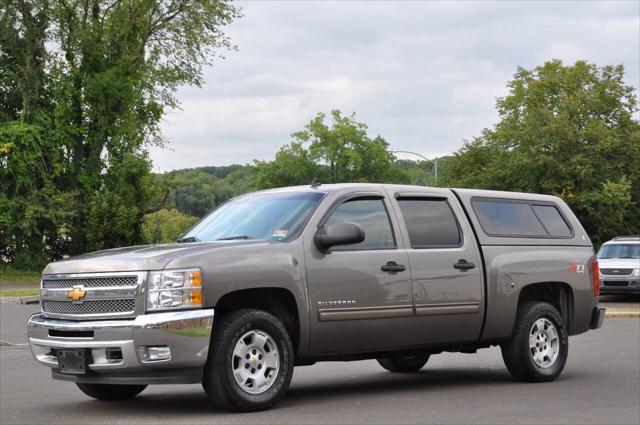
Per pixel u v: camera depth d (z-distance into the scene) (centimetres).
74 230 5116
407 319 910
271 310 851
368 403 854
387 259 902
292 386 998
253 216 905
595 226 5653
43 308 845
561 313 1077
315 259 855
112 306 789
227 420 753
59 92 5178
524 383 1013
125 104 5253
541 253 1043
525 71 6191
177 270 779
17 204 4838
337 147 9106
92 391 887
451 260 955
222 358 782
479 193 1025
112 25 5172
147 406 852
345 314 866
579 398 891
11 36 4959
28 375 1128
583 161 5441
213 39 5312
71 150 5284
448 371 1141
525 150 5678
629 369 1143
